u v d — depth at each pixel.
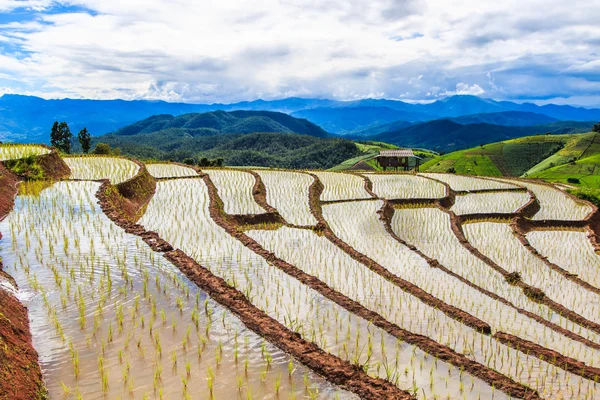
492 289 16.55
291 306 11.87
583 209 35.16
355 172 46.97
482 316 13.30
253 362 8.96
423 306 12.87
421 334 11.15
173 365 8.66
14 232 14.98
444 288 15.37
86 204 18.89
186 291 11.67
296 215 24.50
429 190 36.97
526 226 29.92
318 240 18.83
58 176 25.22
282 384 8.34
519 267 19.91
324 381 8.52
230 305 11.10
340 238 20.95
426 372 9.27
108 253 13.77
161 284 11.99
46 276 11.82
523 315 13.88
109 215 17.53
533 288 16.55
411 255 18.69
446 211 29.81
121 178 25.23
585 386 9.51
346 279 14.60
